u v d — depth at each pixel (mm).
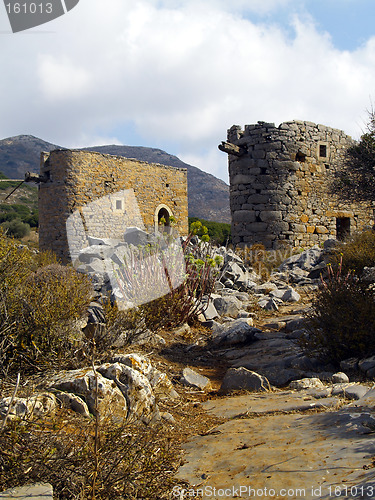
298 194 18188
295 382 5129
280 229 17672
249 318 7949
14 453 2555
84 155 25562
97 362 4574
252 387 5207
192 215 108750
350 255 11992
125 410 3705
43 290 5070
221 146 17047
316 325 5898
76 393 3617
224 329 7387
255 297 10547
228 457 3271
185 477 3035
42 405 3307
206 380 5492
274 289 11227
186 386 5316
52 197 25391
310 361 5668
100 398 3557
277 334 7094
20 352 4289
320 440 3346
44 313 4613
